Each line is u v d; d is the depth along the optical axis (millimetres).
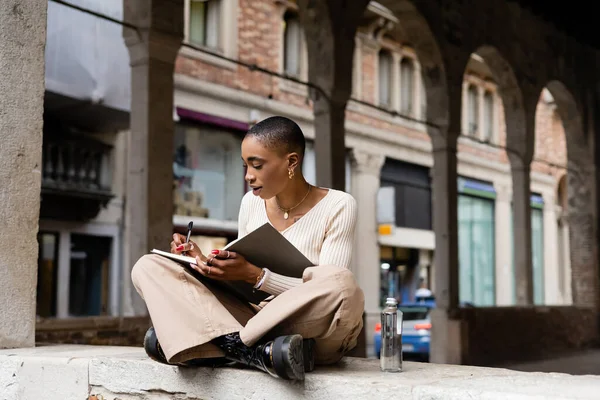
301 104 17375
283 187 2980
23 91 4008
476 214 23688
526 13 15812
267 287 2803
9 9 3969
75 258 13344
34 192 4027
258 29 16297
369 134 19016
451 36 13359
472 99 23578
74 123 13086
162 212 8969
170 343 2814
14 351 3709
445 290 12992
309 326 2727
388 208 18781
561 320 15797
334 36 10984
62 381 3305
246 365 2828
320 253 2979
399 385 2426
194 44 14953
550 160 26953
